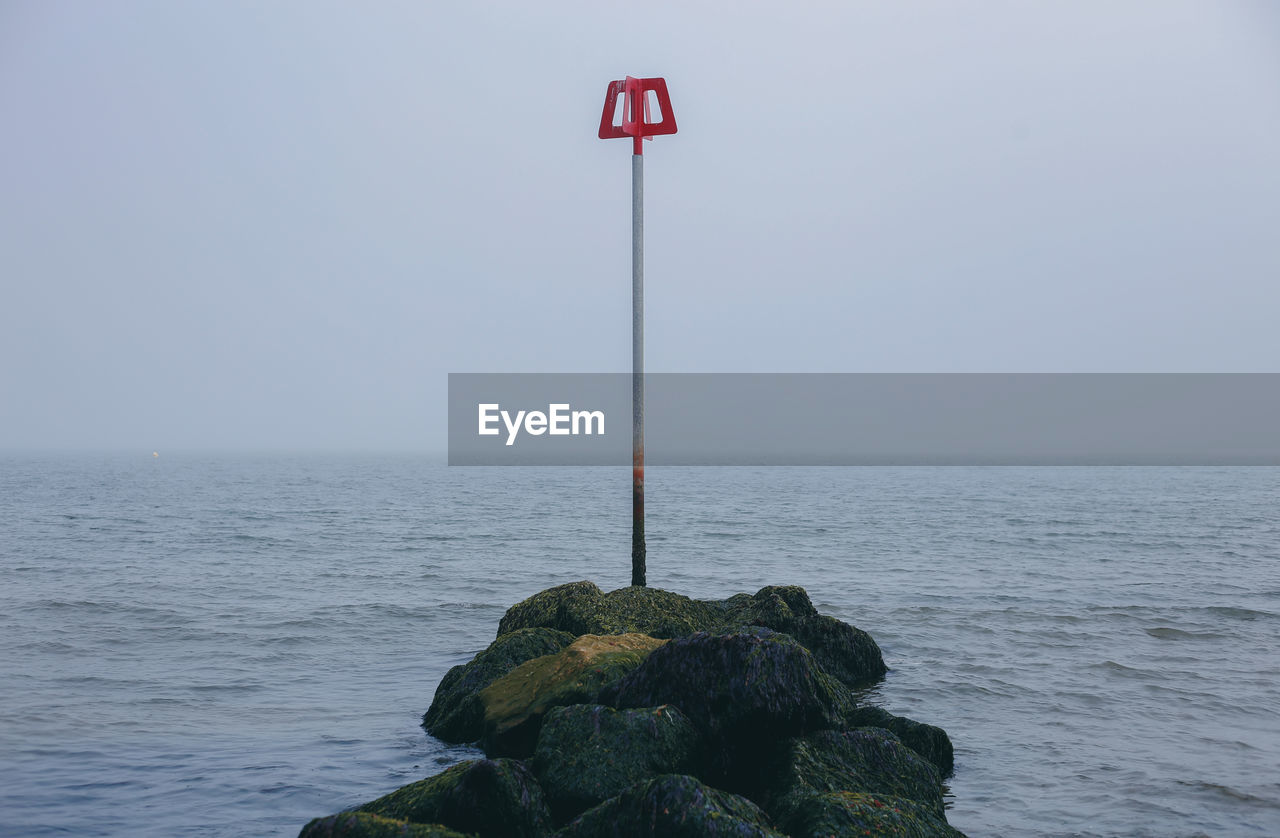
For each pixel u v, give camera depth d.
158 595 22.45
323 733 11.79
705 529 43.62
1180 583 25.70
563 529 43.41
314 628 18.77
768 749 9.00
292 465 199.75
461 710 11.37
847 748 8.99
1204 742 11.74
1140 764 10.87
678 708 8.99
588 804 7.83
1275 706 13.47
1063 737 11.94
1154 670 15.63
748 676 8.97
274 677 14.82
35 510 53.44
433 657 16.52
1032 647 17.44
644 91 16.94
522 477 130.12
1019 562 30.70
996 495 80.50
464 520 48.97
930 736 10.23
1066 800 9.69
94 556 30.73
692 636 9.45
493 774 7.29
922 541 37.91
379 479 118.00
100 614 19.80
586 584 14.87
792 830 7.18
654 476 137.12
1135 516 53.59
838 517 52.00
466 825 7.18
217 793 9.61
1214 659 16.47
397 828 6.44
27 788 9.61
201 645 17.00
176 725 12.05
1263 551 34.34
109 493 74.56
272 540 36.91
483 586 24.88
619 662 10.37
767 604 15.24
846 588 24.73
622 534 40.78
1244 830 8.95
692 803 6.49
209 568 27.88
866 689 14.34
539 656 12.09
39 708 12.62
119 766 10.38
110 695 13.45
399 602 21.95
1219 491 90.00
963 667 15.84
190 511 53.94
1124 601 22.58
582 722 8.54
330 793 9.66
